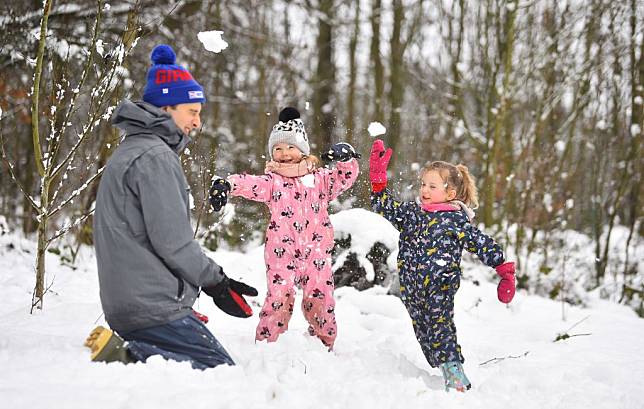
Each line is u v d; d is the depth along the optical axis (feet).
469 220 11.25
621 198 28.17
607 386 11.19
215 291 9.15
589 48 31.86
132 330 8.84
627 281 25.41
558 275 24.79
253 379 8.71
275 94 45.93
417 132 41.09
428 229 11.09
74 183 21.98
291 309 12.14
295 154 12.24
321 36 50.03
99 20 13.94
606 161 31.27
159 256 8.80
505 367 12.22
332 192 12.41
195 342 8.99
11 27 18.84
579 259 27.55
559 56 31.78
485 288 19.65
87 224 22.61
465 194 11.71
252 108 49.42
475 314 17.76
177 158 9.07
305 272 12.05
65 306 13.53
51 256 20.57
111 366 8.18
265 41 47.09
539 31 31.63
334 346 12.72
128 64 22.00
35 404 6.99
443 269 10.85
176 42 34.09
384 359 11.46
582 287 24.93
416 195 25.09
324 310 12.12
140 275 8.66
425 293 10.91
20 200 28.81
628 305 24.57
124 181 8.69
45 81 17.46
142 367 8.27
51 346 9.21
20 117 25.86
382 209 11.50
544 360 13.12
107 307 8.83
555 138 30.78
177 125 9.49
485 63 33.73
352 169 12.17
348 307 16.63
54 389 7.40
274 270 11.81
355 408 8.46
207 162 18.45
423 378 11.02
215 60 44.62
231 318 14.67
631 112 30.78
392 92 45.65
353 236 18.40
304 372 9.61
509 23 30.58
